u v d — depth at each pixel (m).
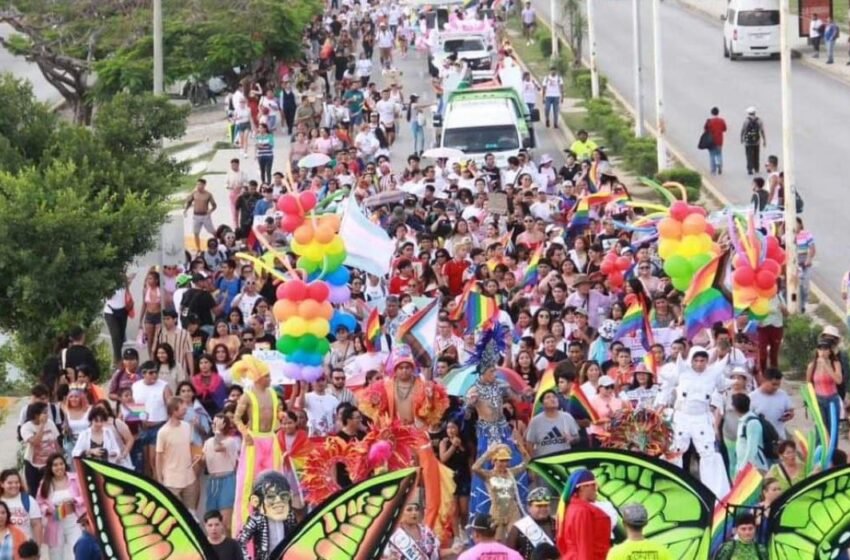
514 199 44.38
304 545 18.72
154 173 37.72
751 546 19.75
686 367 27.61
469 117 56.91
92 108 67.69
